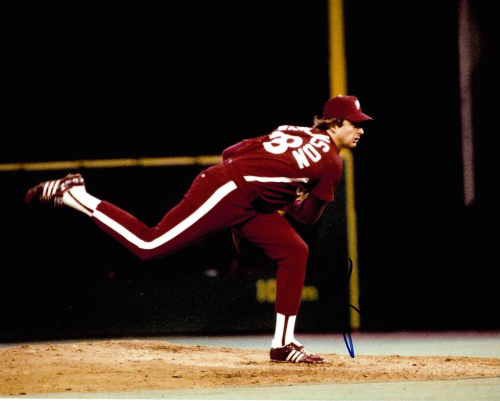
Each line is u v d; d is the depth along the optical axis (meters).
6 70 38.66
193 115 39.22
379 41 40.09
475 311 37.62
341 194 36.88
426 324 37.53
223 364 18.98
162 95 39.09
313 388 14.55
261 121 39.53
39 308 36.16
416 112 39.84
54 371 17.38
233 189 17.06
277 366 18.30
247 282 36.09
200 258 36.28
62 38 38.81
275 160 17.08
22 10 38.66
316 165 17.14
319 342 30.84
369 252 37.34
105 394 14.11
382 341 30.75
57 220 36.41
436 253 37.72
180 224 17.16
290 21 39.44
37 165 37.12
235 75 39.44
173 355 21.02
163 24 39.12
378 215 38.00
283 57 39.47
